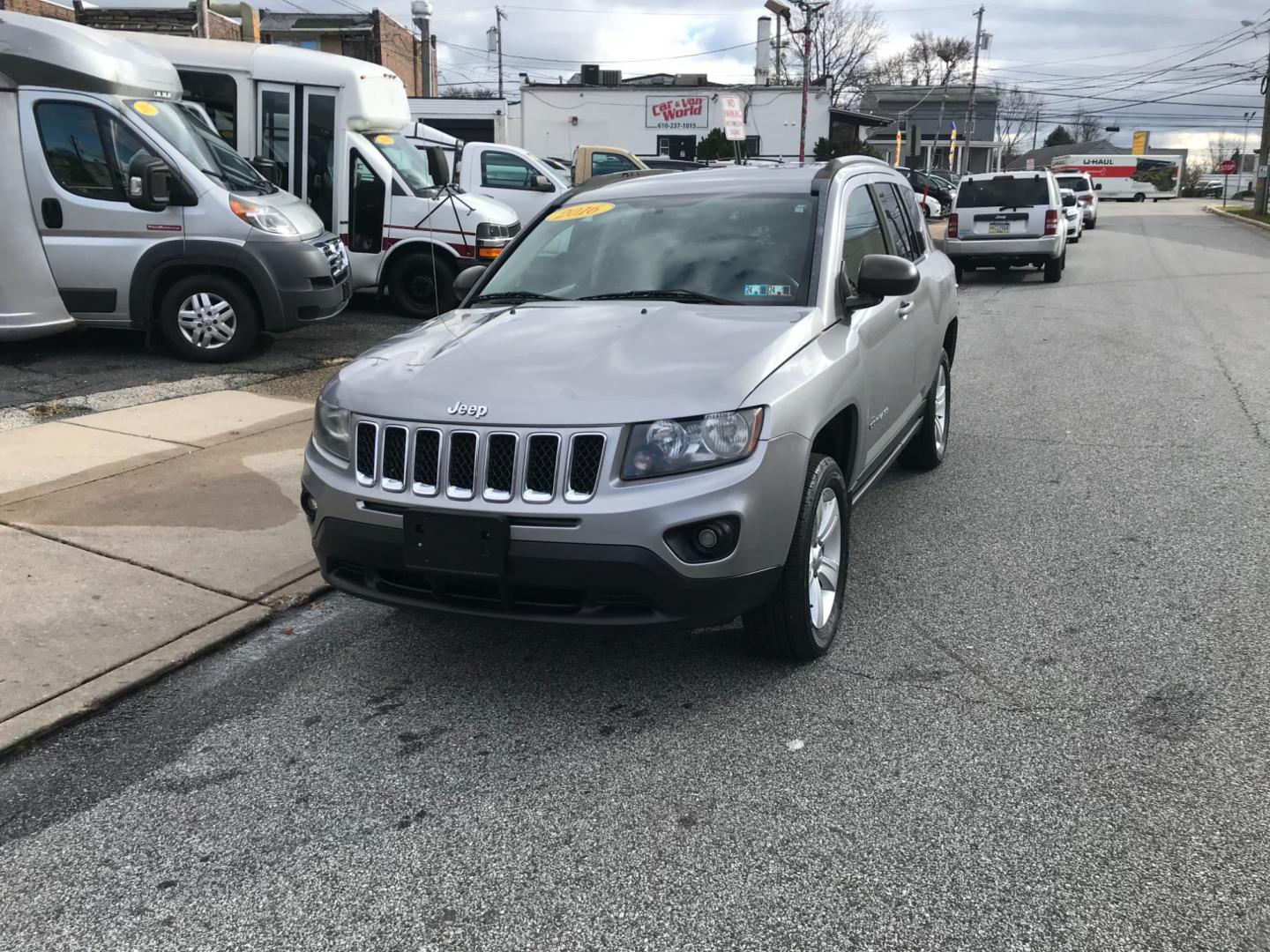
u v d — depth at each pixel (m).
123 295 8.96
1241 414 7.79
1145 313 13.61
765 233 4.44
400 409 3.42
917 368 5.49
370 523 3.44
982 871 2.72
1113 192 71.50
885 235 5.20
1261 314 13.30
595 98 38.00
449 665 4.00
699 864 2.78
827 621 3.96
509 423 3.24
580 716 3.58
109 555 4.91
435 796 3.13
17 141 8.52
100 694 3.70
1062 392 8.76
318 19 37.53
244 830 2.99
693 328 3.81
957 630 4.20
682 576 3.22
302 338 10.85
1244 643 4.02
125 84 9.03
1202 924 2.50
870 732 3.43
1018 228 17.41
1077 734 3.38
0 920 2.63
